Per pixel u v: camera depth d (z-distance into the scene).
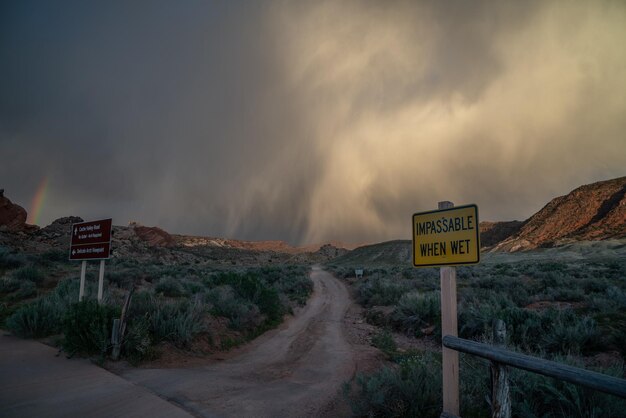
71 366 7.73
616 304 13.23
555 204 141.50
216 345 11.10
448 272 4.41
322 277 56.62
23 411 5.25
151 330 9.88
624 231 96.38
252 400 6.42
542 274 27.09
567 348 9.29
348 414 5.96
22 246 65.38
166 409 5.60
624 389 2.64
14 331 10.46
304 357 10.78
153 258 95.94
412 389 5.39
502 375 3.77
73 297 12.67
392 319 17.44
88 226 11.92
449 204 4.52
